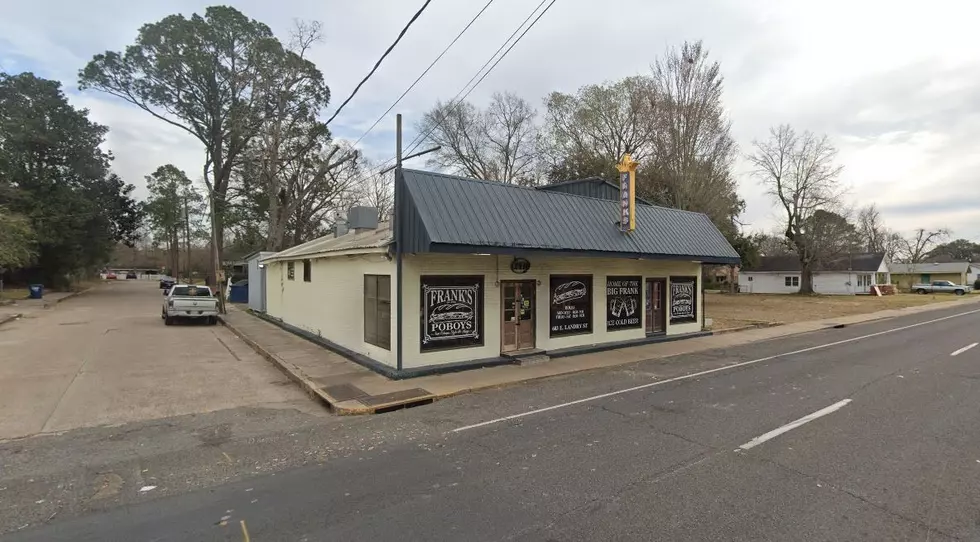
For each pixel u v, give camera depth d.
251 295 28.09
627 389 8.91
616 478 4.75
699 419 6.80
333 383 9.41
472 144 44.81
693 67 26.89
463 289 11.15
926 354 12.67
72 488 4.74
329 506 4.25
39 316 24.11
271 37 40.25
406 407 8.04
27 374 10.34
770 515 3.92
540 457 5.40
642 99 31.08
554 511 4.06
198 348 14.41
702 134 27.75
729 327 19.41
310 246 20.17
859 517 3.87
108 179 46.62
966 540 3.51
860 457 5.20
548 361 11.82
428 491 4.53
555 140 37.38
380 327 11.23
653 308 15.85
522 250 10.53
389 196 53.94
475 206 10.64
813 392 8.36
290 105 40.91
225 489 4.68
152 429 6.77
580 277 13.53
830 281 56.94
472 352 11.20
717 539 3.56
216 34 38.84
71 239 41.12
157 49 38.12
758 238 51.84
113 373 10.58
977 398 7.79
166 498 4.48
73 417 7.31
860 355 12.66
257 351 14.00
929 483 4.52
